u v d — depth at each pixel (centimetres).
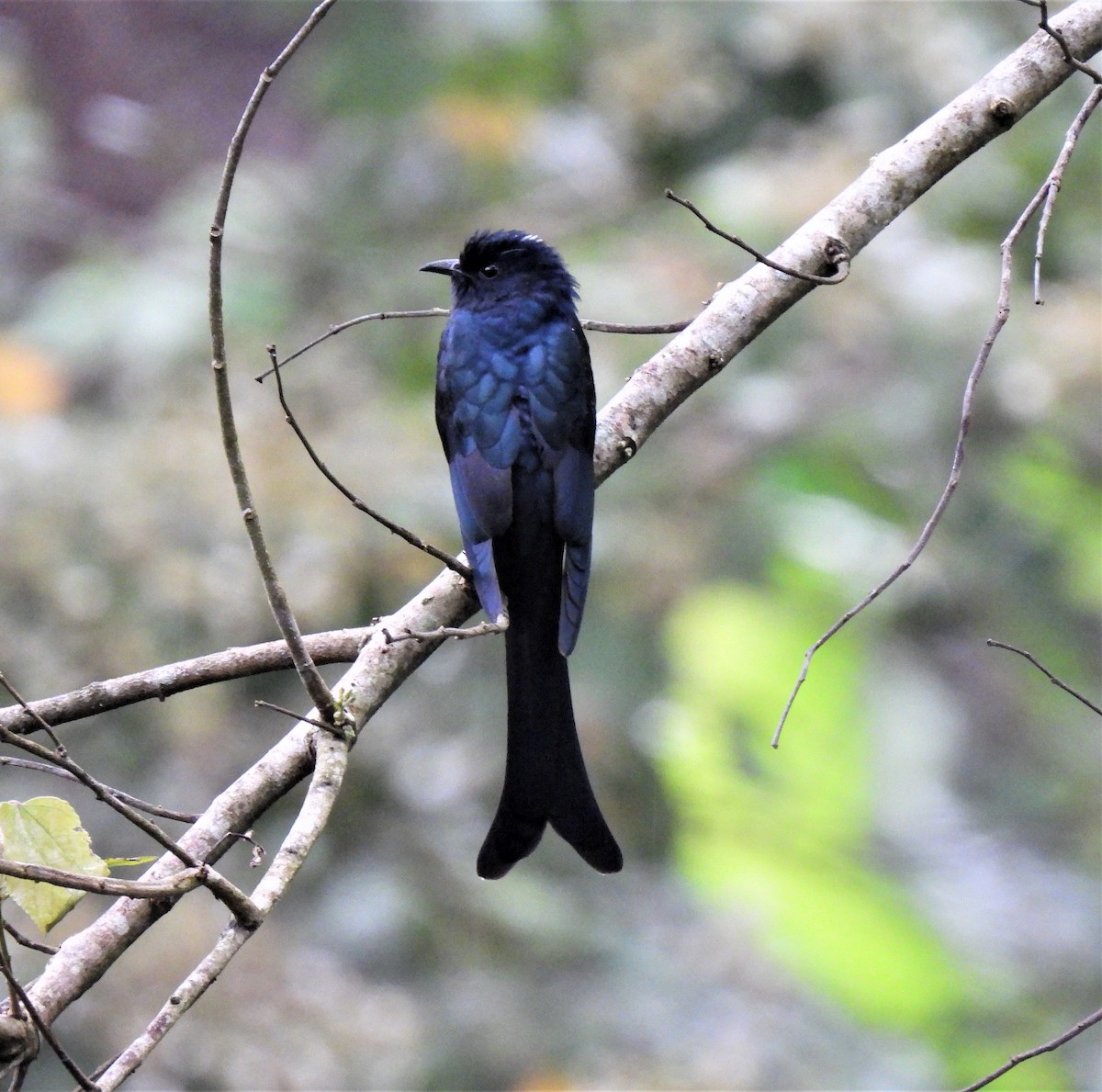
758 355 1338
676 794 1248
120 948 468
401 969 1102
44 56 1725
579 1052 1094
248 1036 984
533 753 544
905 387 1314
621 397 613
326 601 1048
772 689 1250
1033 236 1380
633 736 1192
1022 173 1390
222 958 424
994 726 1545
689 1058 1109
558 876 1219
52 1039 394
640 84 1344
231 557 1058
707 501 1298
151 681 544
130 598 1044
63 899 427
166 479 1071
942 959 1282
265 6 1645
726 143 1400
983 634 1424
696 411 1339
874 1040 1234
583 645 1193
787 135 1380
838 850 1295
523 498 589
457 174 1421
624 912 1213
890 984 1259
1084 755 1535
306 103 1584
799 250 611
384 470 1097
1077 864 1487
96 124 1652
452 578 568
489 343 622
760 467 1321
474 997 1096
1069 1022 1338
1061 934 1393
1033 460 1362
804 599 1315
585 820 538
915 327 1300
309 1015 1003
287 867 452
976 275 1317
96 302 1338
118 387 1306
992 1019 1310
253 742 1099
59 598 1023
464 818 1153
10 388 1213
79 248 1435
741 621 1242
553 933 1149
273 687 1106
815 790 1273
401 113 1398
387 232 1423
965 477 1345
